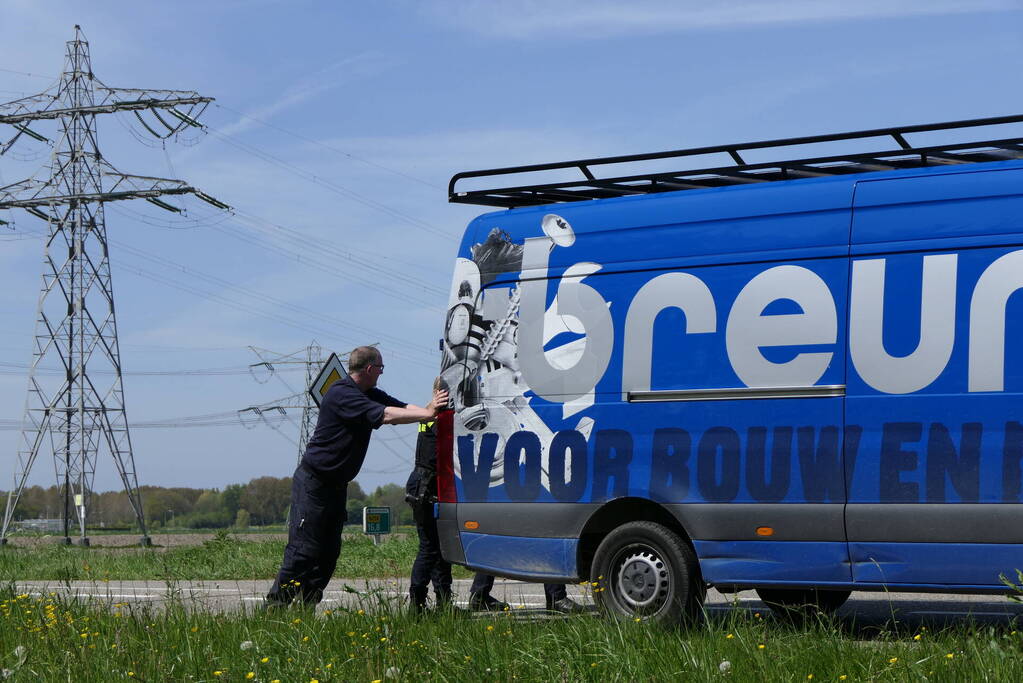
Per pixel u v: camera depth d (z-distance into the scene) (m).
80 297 57.78
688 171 8.57
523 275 8.90
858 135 7.95
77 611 8.58
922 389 7.41
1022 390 7.14
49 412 57.28
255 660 6.59
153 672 6.39
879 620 9.02
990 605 9.89
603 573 8.29
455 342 9.10
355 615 7.72
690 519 7.99
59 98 57.97
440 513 9.00
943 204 7.54
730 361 8.02
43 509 111.62
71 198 57.41
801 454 7.70
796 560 7.67
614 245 8.57
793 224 7.96
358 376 8.94
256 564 16.38
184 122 55.94
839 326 7.70
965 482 7.23
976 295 7.35
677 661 6.05
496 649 6.52
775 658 6.03
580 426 8.48
